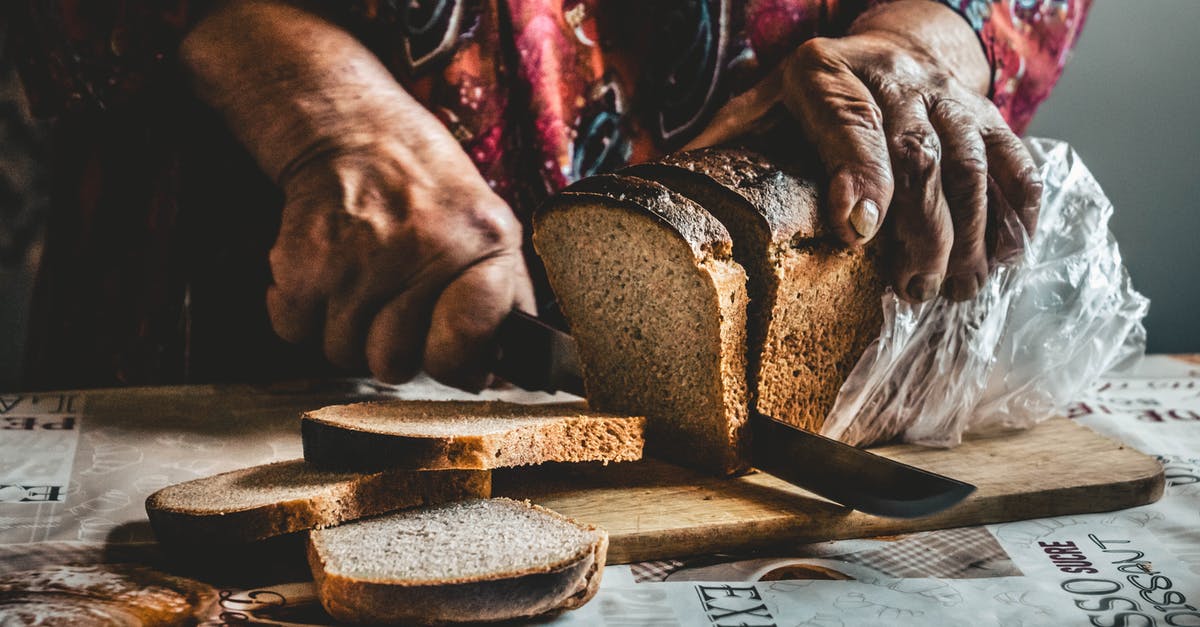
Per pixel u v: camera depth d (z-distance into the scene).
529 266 0.94
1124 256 1.20
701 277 0.79
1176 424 0.91
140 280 0.92
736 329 0.80
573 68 0.91
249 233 0.92
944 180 0.82
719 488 0.79
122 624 0.69
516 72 0.90
